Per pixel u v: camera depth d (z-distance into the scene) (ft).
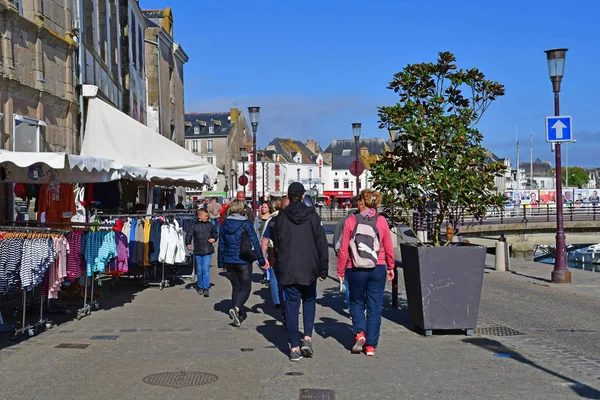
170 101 131.85
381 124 29.71
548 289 46.96
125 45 87.15
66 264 28.58
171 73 134.00
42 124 47.98
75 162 29.19
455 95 29.73
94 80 63.93
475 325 28.14
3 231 27.07
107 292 42.55
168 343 26.68
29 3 46.88
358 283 24.45
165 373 21.72
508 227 138.72
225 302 38.60
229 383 20.56
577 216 173.37
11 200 44.32
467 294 27.99
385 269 24.75
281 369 22.45
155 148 58.18
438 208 29.78
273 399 18.88
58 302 35.01
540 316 34.78
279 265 23.84
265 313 34.55
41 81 47.80
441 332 29.09
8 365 22.67
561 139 48.83
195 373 21.76
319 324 31.22
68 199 36.32
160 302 38.45
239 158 300.20
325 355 24.66
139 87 98.43
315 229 24.06
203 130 291.17
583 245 171.94
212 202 65.82
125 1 86.79
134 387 20.01
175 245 43.32
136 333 28.68
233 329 29.89
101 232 31.91
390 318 33.04
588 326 31.76
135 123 57.93
